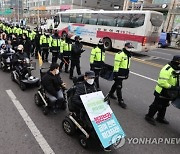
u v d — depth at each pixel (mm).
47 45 11016
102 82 8469
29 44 11797
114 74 6121
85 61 12242
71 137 4477
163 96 4965
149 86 8367
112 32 16641
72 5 59344
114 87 6523
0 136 4320
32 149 4004
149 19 14250
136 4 34156
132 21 15008
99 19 17609
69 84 7852
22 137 4352
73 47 8094
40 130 4660
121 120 5426
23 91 6898
